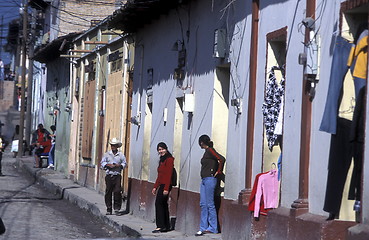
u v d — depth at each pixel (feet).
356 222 30.01
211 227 46.29
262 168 39.34
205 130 48.55
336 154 30.48
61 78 117.91
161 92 59.72
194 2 52.24
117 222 57.98
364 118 28.45
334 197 30.50
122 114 73.05
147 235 50.44
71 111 104.47
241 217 40.63
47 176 104.53
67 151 106.83
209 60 48.62
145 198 62.64
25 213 63.72
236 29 44.34
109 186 63.41
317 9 33.65
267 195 38.50
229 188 44.37
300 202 33.99
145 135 63.62
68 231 54.80
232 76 44.80
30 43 153.89
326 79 32.45
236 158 43.47
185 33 53.98
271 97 39.06
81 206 72.90
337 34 31.14
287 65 36.81
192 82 52.06
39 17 161.79
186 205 51.52
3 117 252.42
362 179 28.37
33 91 192.75
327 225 30.50
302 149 34.35
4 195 80.43
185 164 52.75
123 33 69.87
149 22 63.05
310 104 33.99
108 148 78.64
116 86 77.20
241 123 42.93
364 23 29.78
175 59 56.18
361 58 28.81
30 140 172.65
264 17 40.27
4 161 146.72
